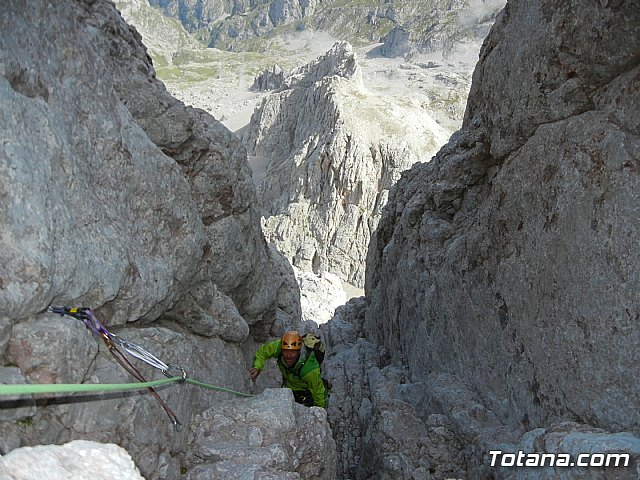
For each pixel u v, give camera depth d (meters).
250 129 87.50
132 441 5.21
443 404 9.15
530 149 8.10
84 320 4.83
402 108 65.56
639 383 5.80
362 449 10.44
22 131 4.39
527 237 7.89
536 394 7.43
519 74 8.43
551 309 7.18
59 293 4.57
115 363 5.27
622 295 6.08
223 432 6.59
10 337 4.16
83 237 4.98
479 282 9.09
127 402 5.24
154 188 6.57
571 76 7.39
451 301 10.04
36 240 4.23
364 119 62.25
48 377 4.28
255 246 10.23
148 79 8.20
